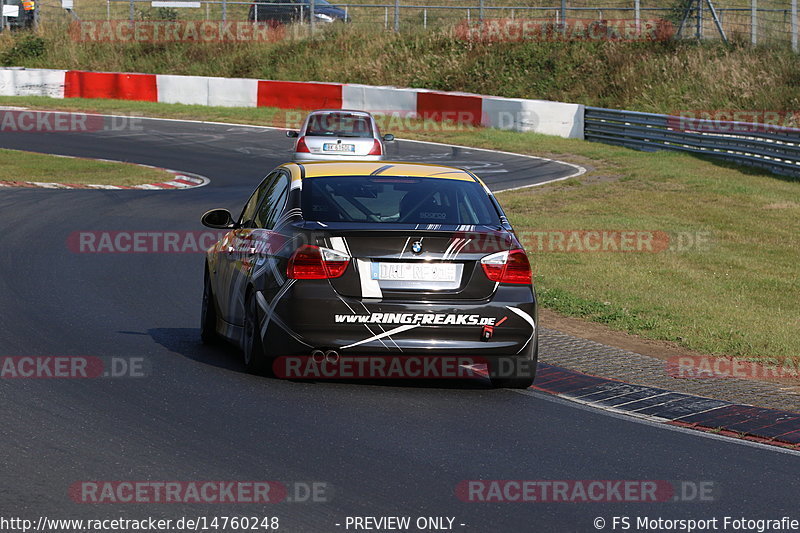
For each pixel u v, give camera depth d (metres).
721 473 21.17
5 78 150.88
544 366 30.67
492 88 142.00
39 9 180.00
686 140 102.56
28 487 18.48
